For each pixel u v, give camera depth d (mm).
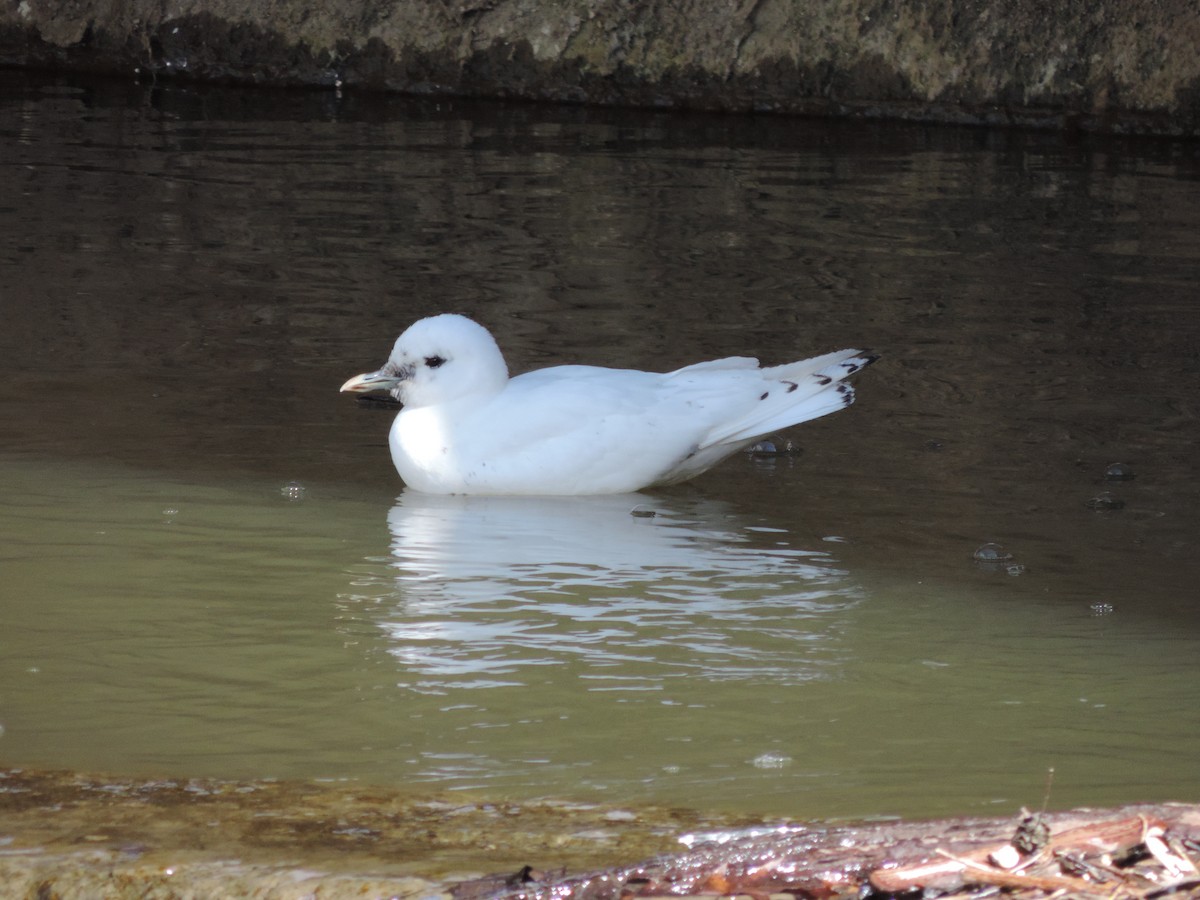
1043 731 6824
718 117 23891
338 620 8102
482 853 5348
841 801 5988
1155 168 20797
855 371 10781
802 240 16750
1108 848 5168
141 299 14352
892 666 7641
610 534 9766
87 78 25094
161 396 12070
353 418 11883
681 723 6836
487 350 10578
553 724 6816
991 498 10430
